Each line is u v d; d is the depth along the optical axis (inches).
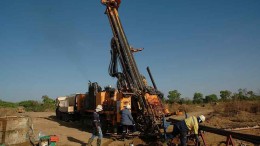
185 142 352.2
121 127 519.8
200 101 1846.7
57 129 622.8
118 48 545.3
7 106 1562.5
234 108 872.3
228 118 756.0
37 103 1720.0
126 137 485.4
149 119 460.8
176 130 361.1
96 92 612.1
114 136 492.7
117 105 498.6
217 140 418.6
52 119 884.0
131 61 536.4
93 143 457.4
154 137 464.4
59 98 920.3
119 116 491.5
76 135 534.3
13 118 410.3
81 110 700.0
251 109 876.6
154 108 473.1
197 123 347.6
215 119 716.7
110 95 550.6
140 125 484.7
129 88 529.0
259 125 608.7
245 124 627.5
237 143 395.9
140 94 488.1
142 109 478.6
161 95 513.7
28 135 424.8
